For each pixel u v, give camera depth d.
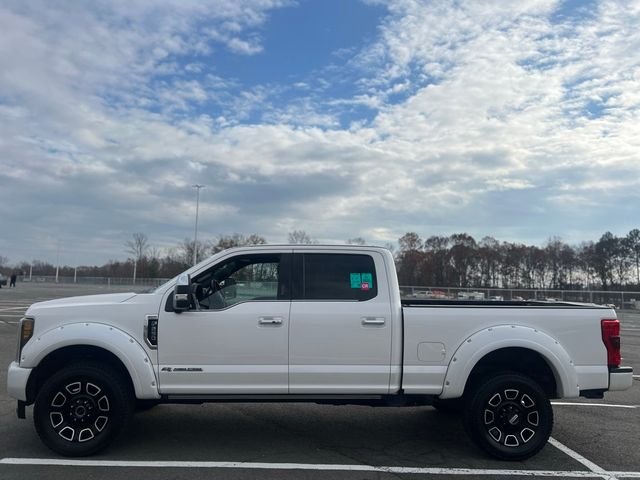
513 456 4.96
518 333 5.10
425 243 96.06
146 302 5.10
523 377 5.09
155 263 77.75
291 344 5.03
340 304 5.14
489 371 5.27
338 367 5.03
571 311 5.23
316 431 5.96
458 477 4.60
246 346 5.01
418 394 5.10
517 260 91.25
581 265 91.62
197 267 5.27
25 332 5.05
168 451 5.16
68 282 71.81
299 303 5.14
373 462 4.96
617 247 90.19
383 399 5.16
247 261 5.34
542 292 30.72
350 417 6.59
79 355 5.25
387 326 5.09
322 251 5.34
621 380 5.18
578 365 5.17
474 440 5.08
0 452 5.04
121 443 5.38
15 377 4.92
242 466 4.77
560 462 5.04
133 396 5.11
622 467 4.92
